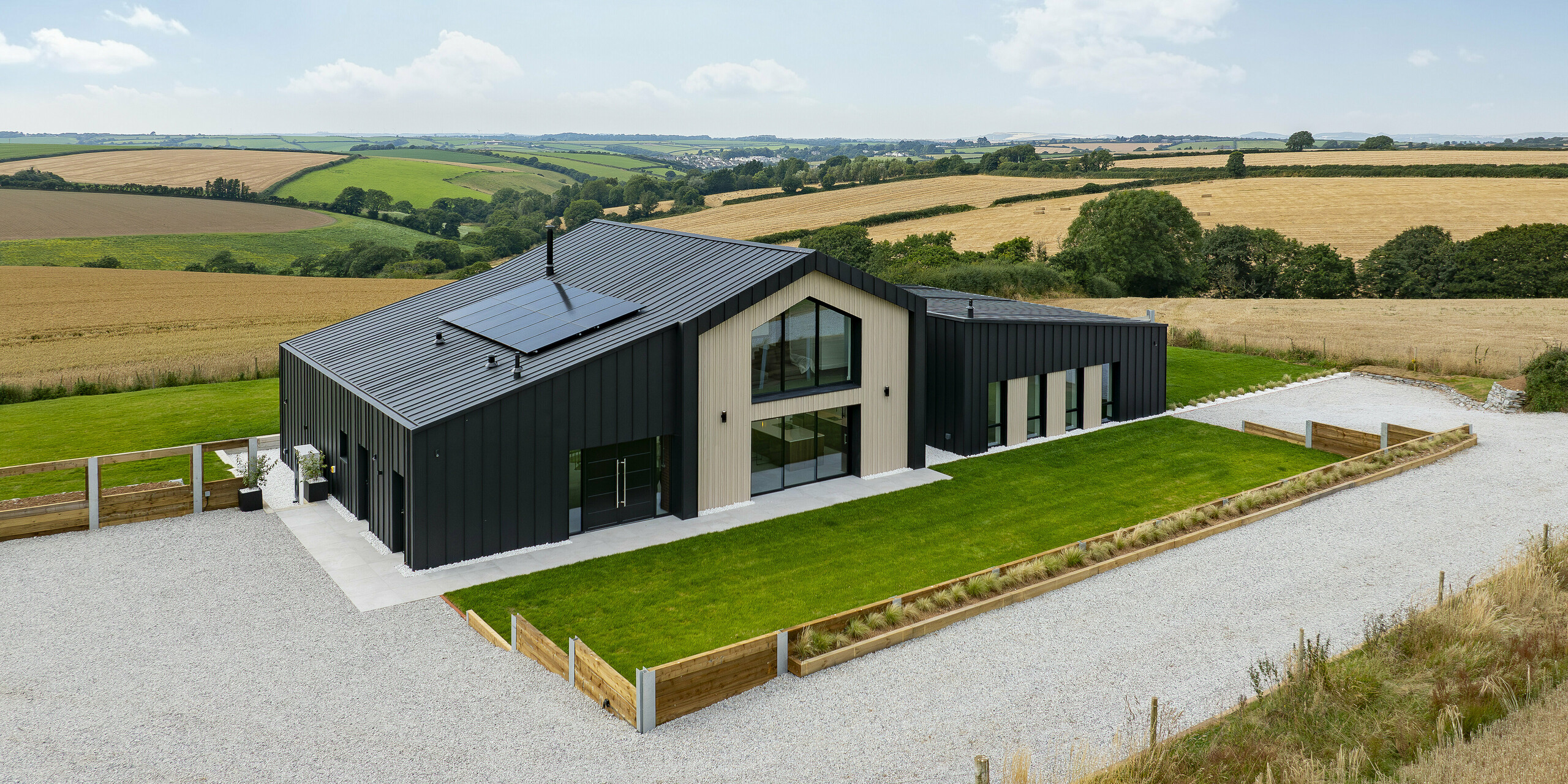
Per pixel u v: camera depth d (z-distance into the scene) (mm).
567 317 22656
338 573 17969
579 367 19453
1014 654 14641
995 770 11383
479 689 13602
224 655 14617
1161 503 22531
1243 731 11898
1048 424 28609
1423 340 45500
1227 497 22281
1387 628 14789
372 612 16297
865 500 22750
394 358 22828
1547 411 30719
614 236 29250
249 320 56062
